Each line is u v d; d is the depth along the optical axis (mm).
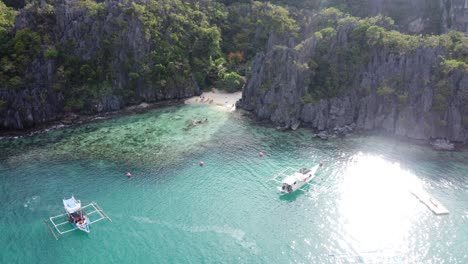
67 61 125938
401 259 65688
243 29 166875
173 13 149125
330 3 170125
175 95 140500
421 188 84625
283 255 66812
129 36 134375
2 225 72875
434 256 66125
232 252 67438
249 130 114188
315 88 121375
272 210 78188
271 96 121250
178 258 66000
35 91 116938
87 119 121562
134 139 107625
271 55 126750
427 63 112188
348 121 115375
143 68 133625
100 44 131000
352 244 69188
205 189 84812
